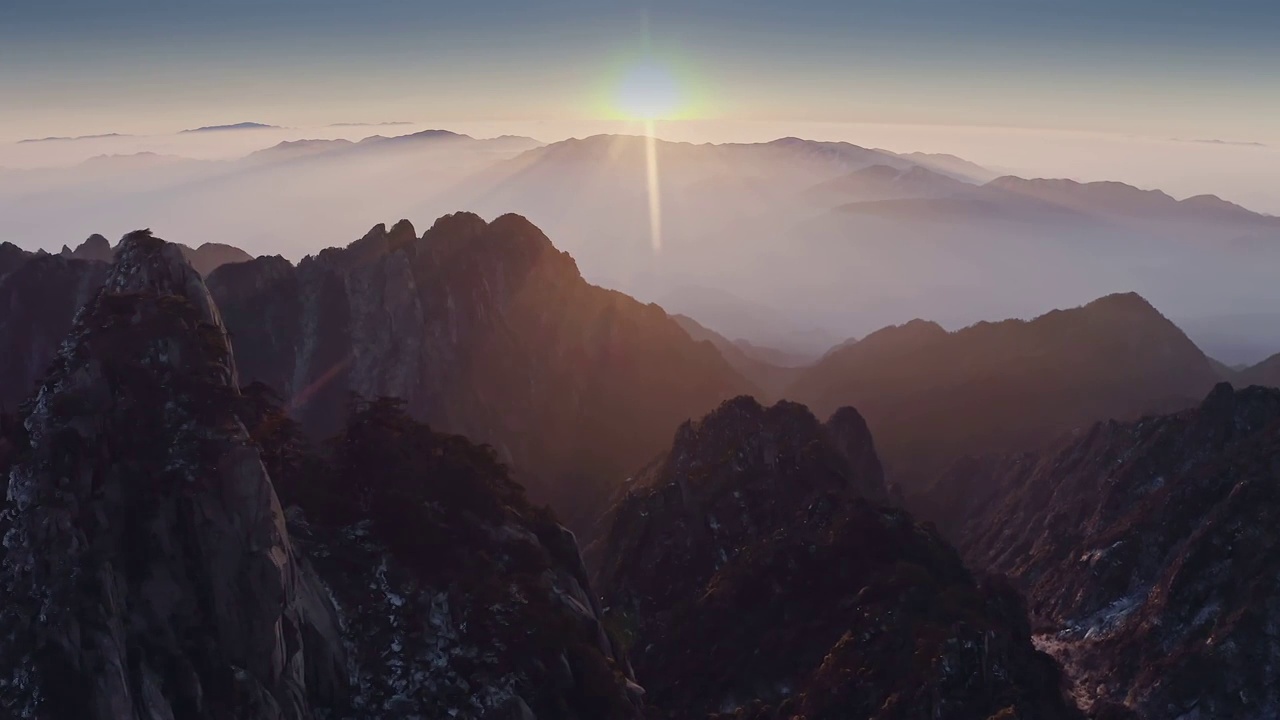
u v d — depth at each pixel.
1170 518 152.25
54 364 63.19
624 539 151.50
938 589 109.56
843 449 176.62
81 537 56.69
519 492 87.31
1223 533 137.12
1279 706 119.75
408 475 76.81
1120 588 150.12
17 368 189.00
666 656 120.81
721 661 115.56
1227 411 171.50
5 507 58.53
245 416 68.38
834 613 114.25
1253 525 135.62
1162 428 177.25
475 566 72.75
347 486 74.81
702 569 140.50
